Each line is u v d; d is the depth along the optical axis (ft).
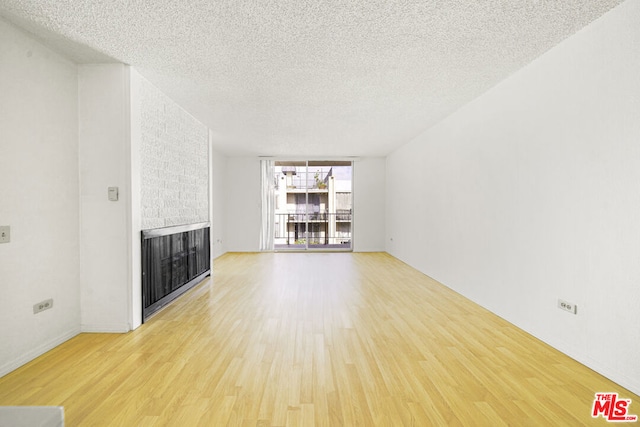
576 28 8.21
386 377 7.46
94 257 10.25
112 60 10.03
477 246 13.20
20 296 8.11
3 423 3.77
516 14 7.66
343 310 12.34
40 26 8.13
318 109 15.02
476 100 13.38
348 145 23.70
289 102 14.02
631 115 6.96
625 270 7.09
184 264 14.58
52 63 9.20
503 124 11.50
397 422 5.88
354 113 15.65
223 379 7.36
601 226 7.65
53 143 9.22
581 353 8.18
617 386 7.12
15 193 8.05
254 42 8.98
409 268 21.02
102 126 10.21
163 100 12.85
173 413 6.12
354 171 29.01
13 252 7.96
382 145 23.67
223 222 27.91
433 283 16.83
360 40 8.89
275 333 10.07
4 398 6.61
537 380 7.35
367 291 15.16
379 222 29.17
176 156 14.10
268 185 28.99
